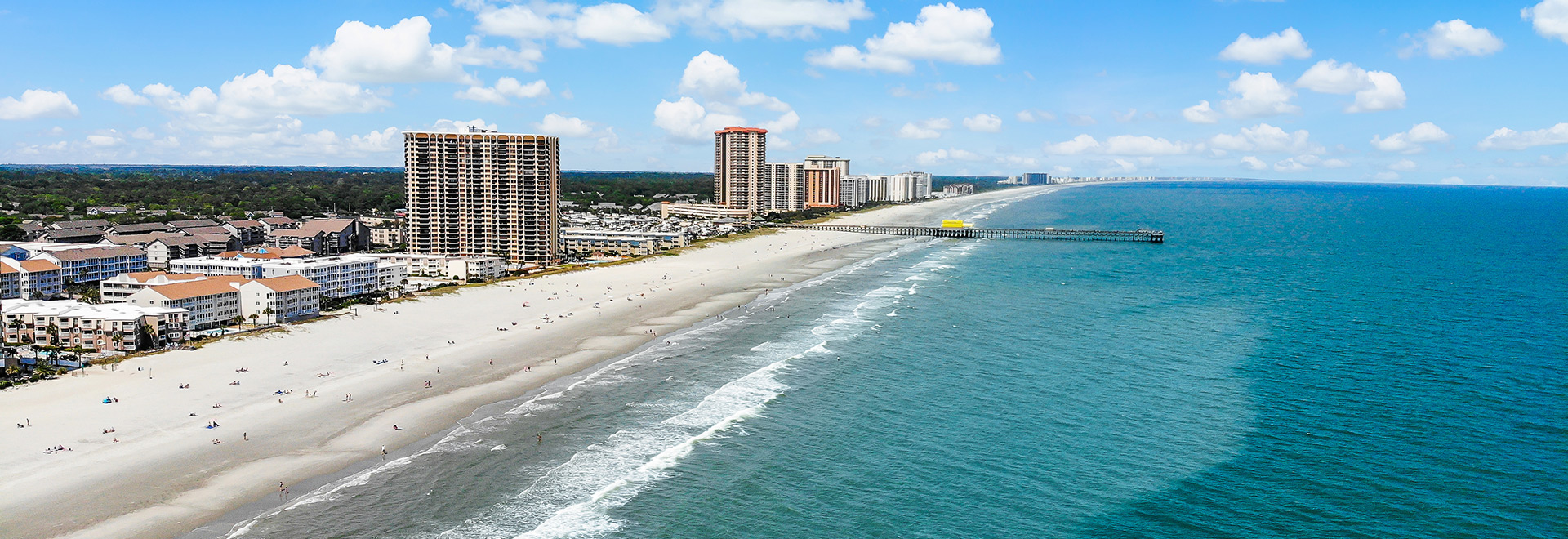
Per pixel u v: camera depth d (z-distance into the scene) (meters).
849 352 176.38
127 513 100.75
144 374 155.25
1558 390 144.75
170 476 111.00
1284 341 182.25
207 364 162.62
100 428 126.94
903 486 110.81
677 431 129.25
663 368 163.75
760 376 157.38
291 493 107.06
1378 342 180.00
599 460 118.69
